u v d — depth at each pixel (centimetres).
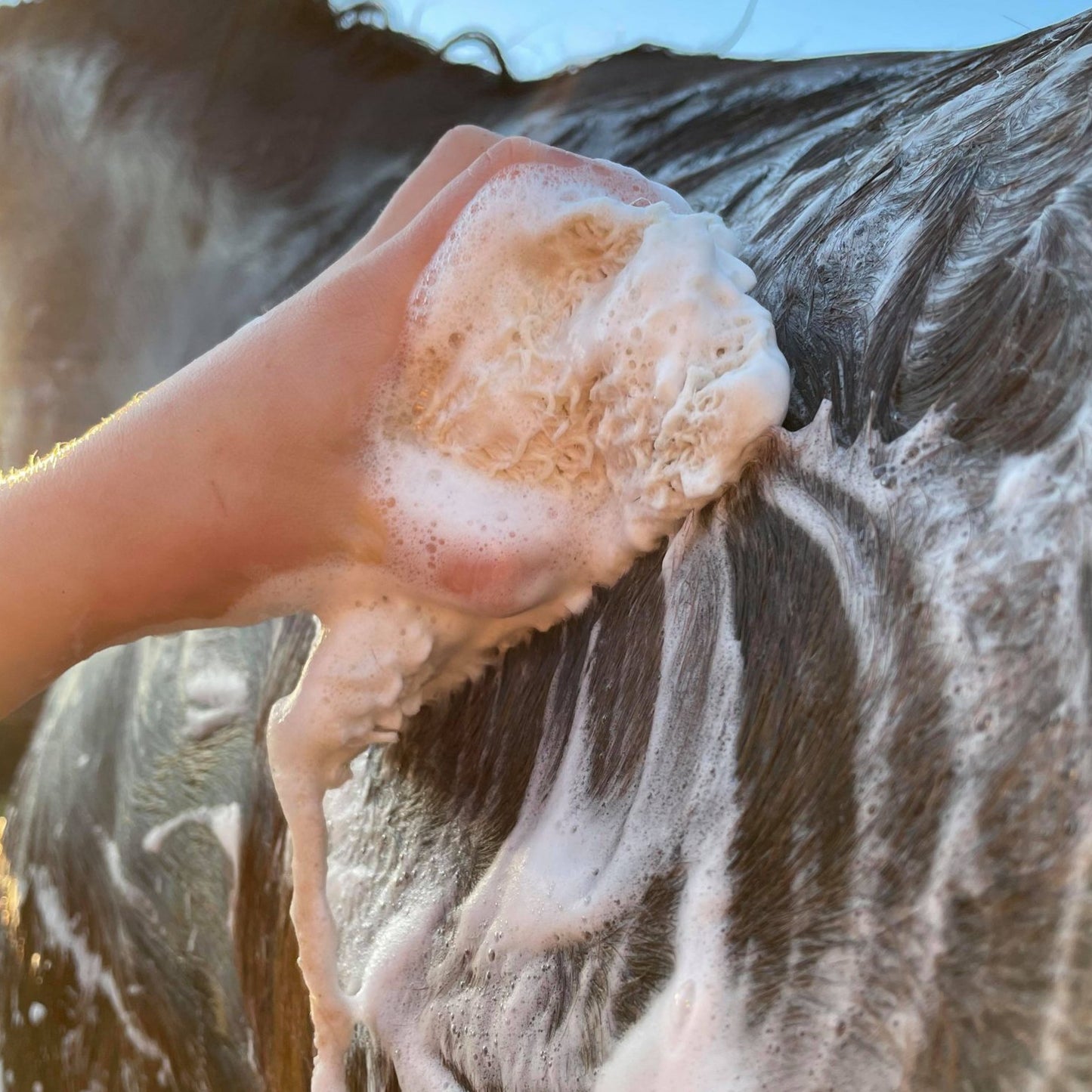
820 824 61
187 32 144
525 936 72
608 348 73
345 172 142
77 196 150
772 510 68
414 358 79
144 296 150
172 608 83
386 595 81
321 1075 83
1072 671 54
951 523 60
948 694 57
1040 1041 52
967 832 55
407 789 89
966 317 66
